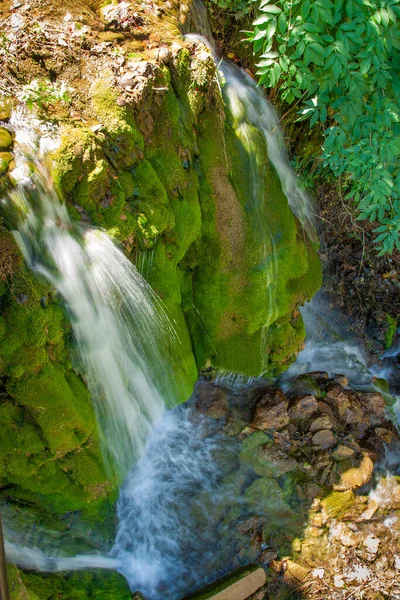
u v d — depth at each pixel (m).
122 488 3.94
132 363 3.48
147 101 3.23
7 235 2.79
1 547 2.31
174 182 3.44
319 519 4.10
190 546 3.92
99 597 3.42
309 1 3.44
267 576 3.85
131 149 3.17
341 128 3.87
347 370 5.05
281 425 4.37
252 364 4.19
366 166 3.89
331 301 5.40
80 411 3.17
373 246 5.30
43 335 2.92
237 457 4.27
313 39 3.54
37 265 2.93
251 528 4.01
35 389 2.98
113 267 3.12
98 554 3.66
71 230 3.01
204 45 3.58
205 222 3.73
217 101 3.63
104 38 3.36
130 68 3.23
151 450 4.16
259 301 4.02
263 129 4.26
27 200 2.85
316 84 3.79
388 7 3.43
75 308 3.08
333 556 3.95
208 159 3.63
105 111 3.12
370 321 5.46
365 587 3.84
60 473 3.41
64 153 2.92
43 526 3.46
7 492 3.41
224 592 3.63
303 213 4.75
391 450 4.62
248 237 3.86
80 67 3.22
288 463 4.25
